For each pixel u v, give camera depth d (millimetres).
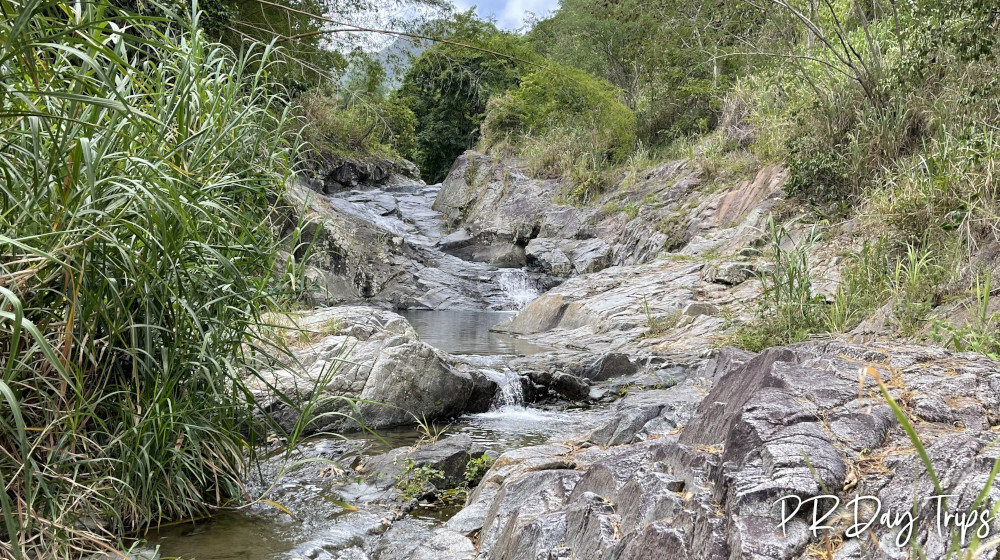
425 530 4102
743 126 18531
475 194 25625
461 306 19188
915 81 11078
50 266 3348
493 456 5566
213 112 3988
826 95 12867
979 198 7227
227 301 4156
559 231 21250
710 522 2307
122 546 3416
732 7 17359
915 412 2732
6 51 2768
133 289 3660
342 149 27047
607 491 3043
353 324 7684
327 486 4801
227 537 3846
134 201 3484
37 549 3191
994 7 8289
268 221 4523
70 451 3477
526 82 25906
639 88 25609
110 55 2932
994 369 3070
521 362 8992
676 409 5137
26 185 3227
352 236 19531
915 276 6969
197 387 4086
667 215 17016
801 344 3580
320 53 12016
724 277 12055
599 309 12352
